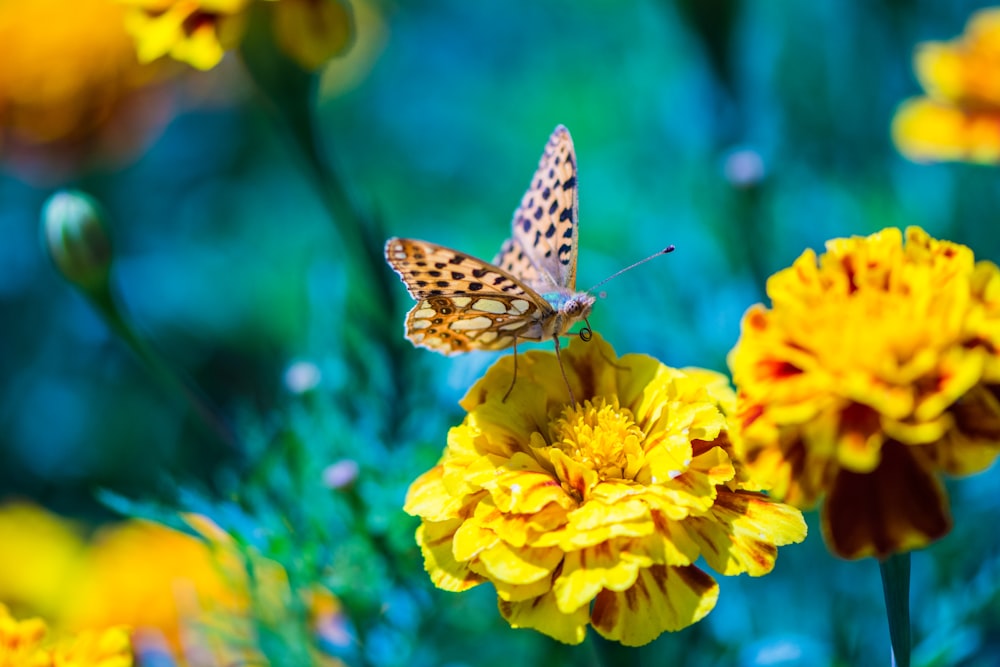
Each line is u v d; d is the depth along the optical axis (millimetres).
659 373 328
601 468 322
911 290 307
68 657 331
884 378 303
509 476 318
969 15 441
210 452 418
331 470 352
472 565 317
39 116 427
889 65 428
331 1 369
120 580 384
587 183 427
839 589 367
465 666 359
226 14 362
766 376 308
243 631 352
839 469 307
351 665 352
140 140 440
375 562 353
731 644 356
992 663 359
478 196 445
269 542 348
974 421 305
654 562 312
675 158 422
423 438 367
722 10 394
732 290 396
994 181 407
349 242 378
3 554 410
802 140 425
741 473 320
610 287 401
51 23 424
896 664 313
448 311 344
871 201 411
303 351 397
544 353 334
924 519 305
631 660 324
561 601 311
